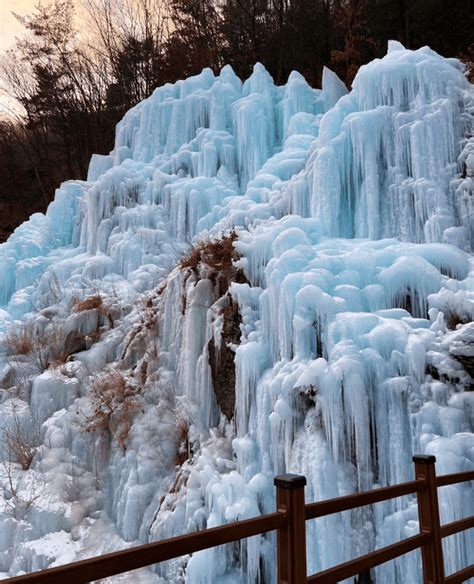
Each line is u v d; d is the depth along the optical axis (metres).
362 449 4.74
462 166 7.73
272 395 5.46
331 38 21.80
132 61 27.28
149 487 6.50
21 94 29.48
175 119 13.72
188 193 11.57
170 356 7.78
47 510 6.72
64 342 9.56
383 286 6.15
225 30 25.09
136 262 11.19
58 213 14.37
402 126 8.19
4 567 6.43
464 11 16.83
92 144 27.66
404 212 7.87
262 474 5.35
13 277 12.52
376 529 4.55
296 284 5.86
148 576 5.56
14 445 7.77
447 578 3.13
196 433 6.69
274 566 4.96
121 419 7.32
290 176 10.42
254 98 12.89
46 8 27.73
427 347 5.07
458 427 4.55
